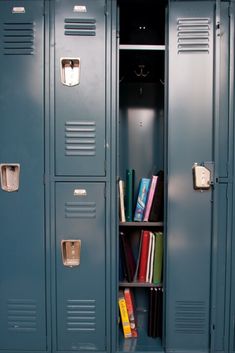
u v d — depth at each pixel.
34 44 1.48
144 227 1.81
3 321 1.54
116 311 1.52
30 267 1.52
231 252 1.54
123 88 1.88
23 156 1.50
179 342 1.53
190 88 1.49
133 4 1.54
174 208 1.51
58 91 1.48
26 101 1.49
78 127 1.49
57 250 1.52
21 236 1.52
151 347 1.57
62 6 1.47
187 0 1.48
